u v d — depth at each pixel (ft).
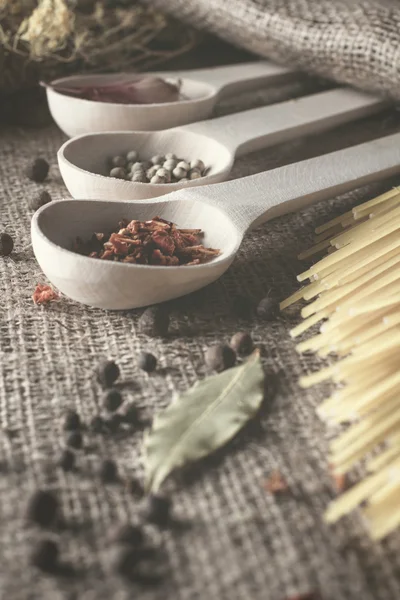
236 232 1.01
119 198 1.10
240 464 0.84
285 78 1.46
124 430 0.87
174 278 0.95
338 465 0.81
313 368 0.94
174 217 1.05
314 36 1.34
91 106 1.24
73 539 0.77
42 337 0.97
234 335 0.96
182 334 0.98
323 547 0.77
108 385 0.91
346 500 0.77
